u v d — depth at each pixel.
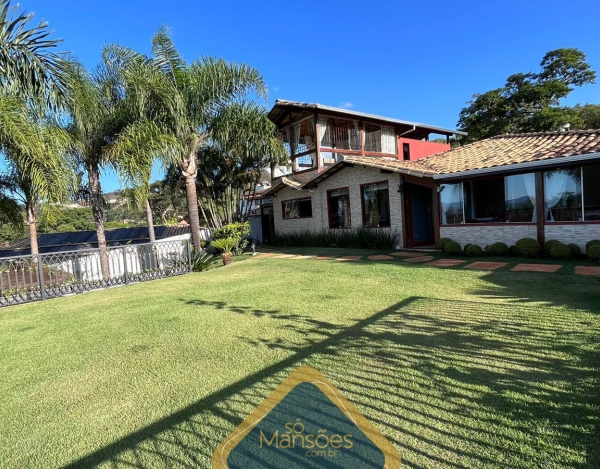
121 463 2.46
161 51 12.36
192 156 13.45
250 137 13.74
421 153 22.44
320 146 17.89
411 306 5.62
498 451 2.27
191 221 13.59
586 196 9.47
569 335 4.00
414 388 3.12
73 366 4.24
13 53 8.55
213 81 12.66
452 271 8.25
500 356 3.61
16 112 8.48
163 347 4.64
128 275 10.71
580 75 30.08
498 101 31.19
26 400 3.48
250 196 19.72
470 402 2.84
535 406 2.71
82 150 11.47
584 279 6.57
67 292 9.38
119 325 5.80
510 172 10.52
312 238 17.50
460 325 4.60
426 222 14.88
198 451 2.54
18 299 8.62
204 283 9.22
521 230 10.59
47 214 10.55
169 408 3.13
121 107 11.74
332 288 7.32
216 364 3.98
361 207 15.55
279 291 7.41
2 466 2.52
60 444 2.74
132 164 10.54
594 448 2.23
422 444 2.40
